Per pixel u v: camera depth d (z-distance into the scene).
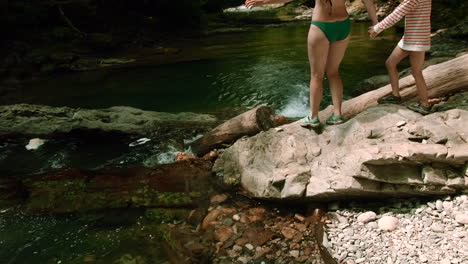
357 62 10.72
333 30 3.49
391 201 3.60
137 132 6.41
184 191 4.40
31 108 7.04
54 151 6.09
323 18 3.47
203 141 5.68
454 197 3.37
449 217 3.19
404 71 6.75
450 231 3.05
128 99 8.95
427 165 3.37
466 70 4.73
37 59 12.78
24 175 5.23
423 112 3.93
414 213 3.36
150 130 6.45
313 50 3.62
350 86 8.40
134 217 3.94
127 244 3.49
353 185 3.45
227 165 4.61
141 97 9.05
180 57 14.20
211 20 25.42
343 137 3.85
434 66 4.98
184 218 3.87
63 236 3.67
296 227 3.55
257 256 3.18
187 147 5.96
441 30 13.62
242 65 11.63
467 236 2.95
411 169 3.42
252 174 4.14
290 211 3.82
